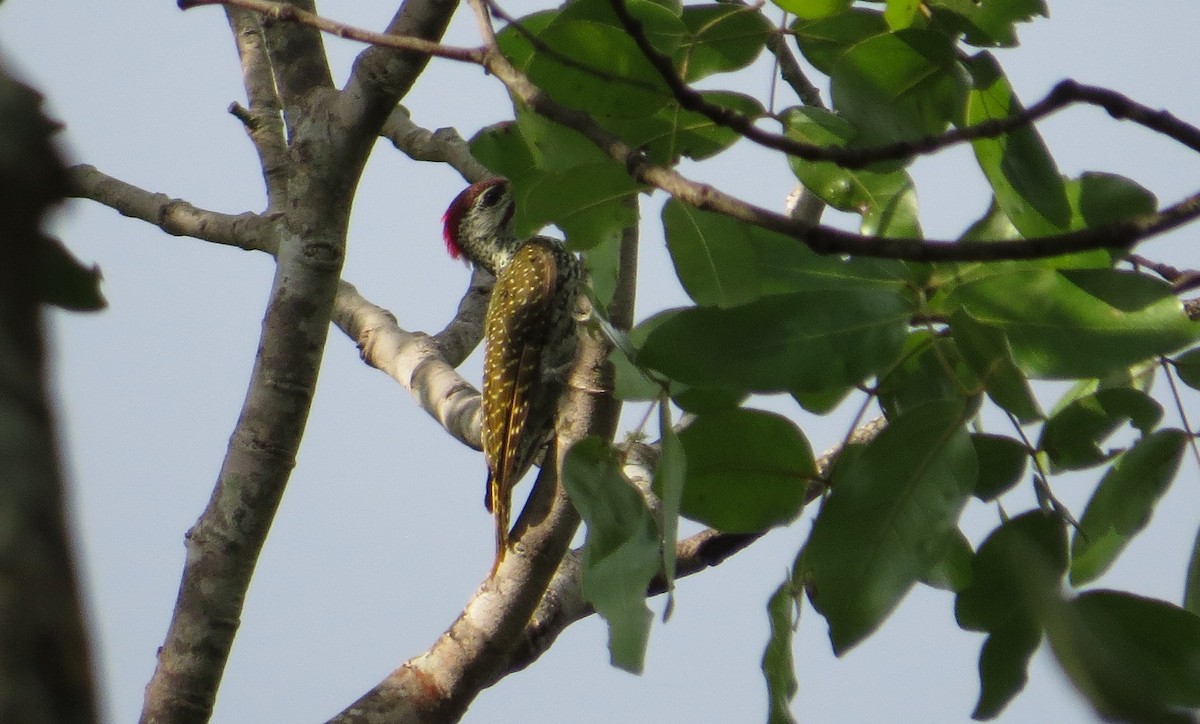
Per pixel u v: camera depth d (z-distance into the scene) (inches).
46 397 105.5
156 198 423.5
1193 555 233.0
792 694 228.5
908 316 207.6
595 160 237.0
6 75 114.7
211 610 312.8
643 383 237.9
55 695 98.7
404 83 297.3
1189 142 192.4
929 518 199.6
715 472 232.7
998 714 219.0
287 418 314.5
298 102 313.7
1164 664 193.8
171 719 309.4
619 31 230.2
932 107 233.6
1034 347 202.8
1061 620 155.9
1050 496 218.8
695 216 217.0
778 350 204.2
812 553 201.2
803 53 242.8
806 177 245.0
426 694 322.3
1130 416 237.9
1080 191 222.4
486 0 225.0
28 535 100.4
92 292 206.7
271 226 411.2
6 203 110.5
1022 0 243.3
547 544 320.2
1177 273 271.7
